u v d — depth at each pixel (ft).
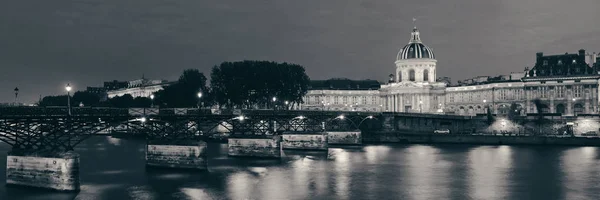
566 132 418.31
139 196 177.88
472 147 364.99
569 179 217.77
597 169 245.24
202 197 179.01
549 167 252.83
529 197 182.39
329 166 257.34
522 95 613.93
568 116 421.18
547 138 371.97
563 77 574.15
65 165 172.24
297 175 226.99
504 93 629.92
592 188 197.88
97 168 237.86
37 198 164.66
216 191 189.06
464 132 453.99
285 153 313.94
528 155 306.14
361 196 183.83
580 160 279.49
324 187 199.62
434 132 447.01
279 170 241.14
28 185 177.27
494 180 216.13
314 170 242.78
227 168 244.01
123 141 409.69
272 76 479.41
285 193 187.93
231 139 290.35
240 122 306.35
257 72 478.18
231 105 479.41
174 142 233.35
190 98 493.36
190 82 515.50
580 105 567.18
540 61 601.62
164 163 234.99
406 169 247.70
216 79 491.72
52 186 174.19
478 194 187.32
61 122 185.98
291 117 333.83
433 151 335.67
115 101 590.96
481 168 250.98
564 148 349.00
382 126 442.50
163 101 502.79
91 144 378.12
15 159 178.81
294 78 506.07
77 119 188.14
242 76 477.36
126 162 260.62
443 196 184.03
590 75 561.43
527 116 435.12
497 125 443.32
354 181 213.25
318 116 360.28
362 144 397.19
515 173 234.58
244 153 287.07
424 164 266.16
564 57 588.91
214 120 268.41
